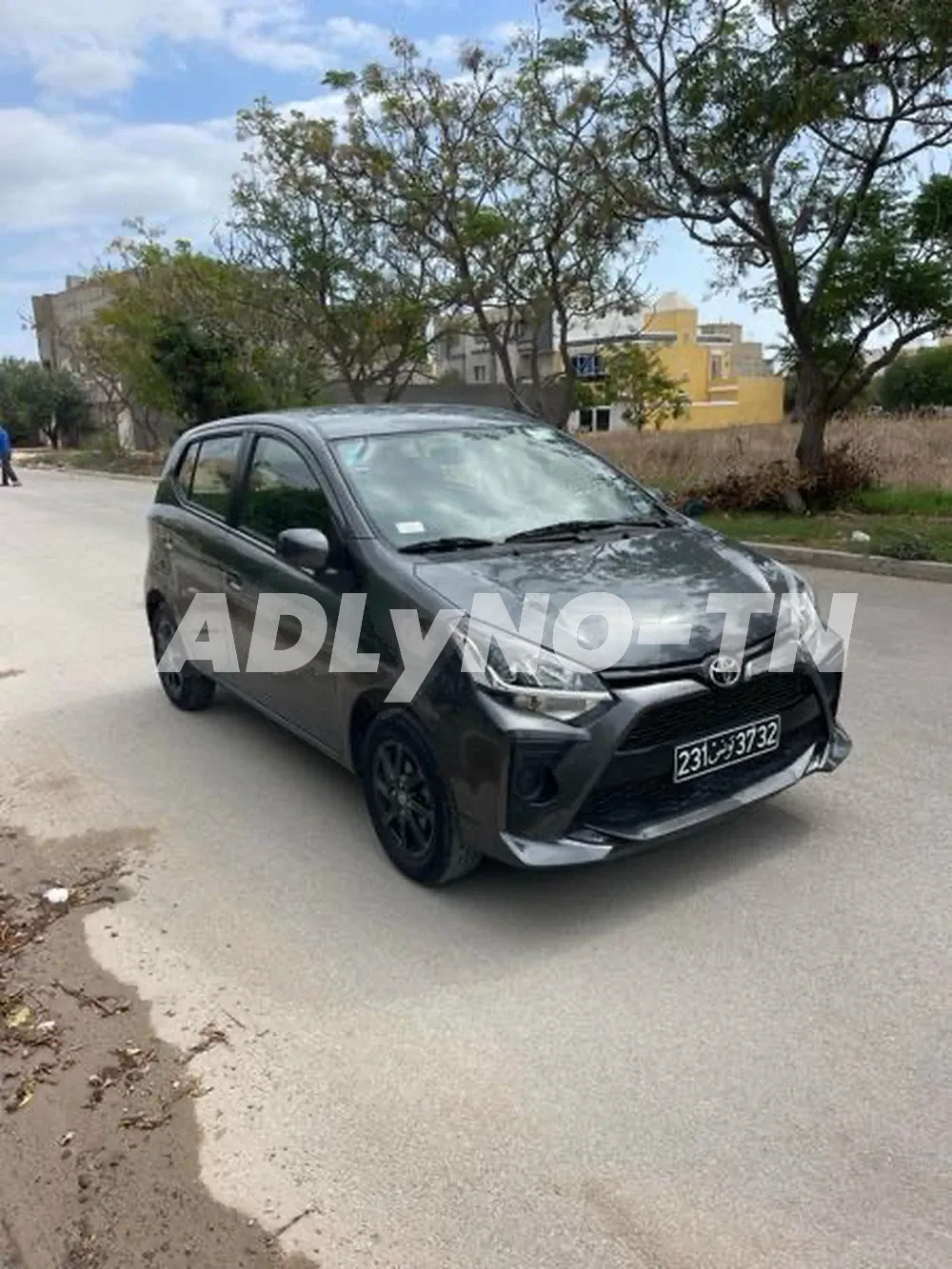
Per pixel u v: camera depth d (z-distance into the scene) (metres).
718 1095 2.74
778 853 4.00
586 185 15.61
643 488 5.01
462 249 18.12
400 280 20.91
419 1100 2.80
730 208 11.95
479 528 4.33
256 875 4.14
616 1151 2.57
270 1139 2.69
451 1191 2.48
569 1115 2.71
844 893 3.70
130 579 11.21
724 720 3.63
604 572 3.95
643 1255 2.28
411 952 3.51
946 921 3.50
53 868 4.32
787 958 3.33
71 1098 2.91
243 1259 2.34
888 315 12.16
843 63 10.26
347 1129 2.71
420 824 3.88
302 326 22.47
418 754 3.76
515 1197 2.46
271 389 26.56
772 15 10.40
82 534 15.59
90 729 6.09
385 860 4.20
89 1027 3.22
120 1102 2.88
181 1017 3.24
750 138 11.19
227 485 5.43
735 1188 2.44
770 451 17.92
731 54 10.73
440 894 3.88
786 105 10.30
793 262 12.37
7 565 12.63
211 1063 3.01
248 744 5.69
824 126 11.21
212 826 4.63
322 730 4.48
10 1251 2.42
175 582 5.89
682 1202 2.41
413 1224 2.40
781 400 66.00
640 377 26.53
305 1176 2.56
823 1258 2.24
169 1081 2.94
